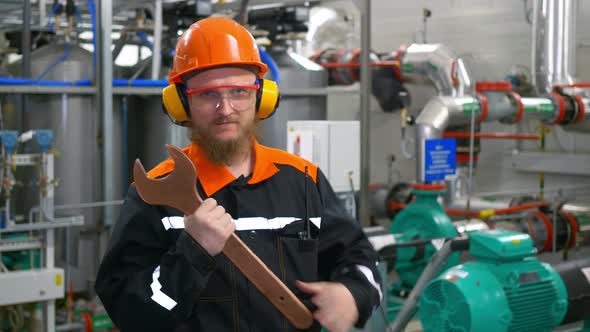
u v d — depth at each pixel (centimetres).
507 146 633
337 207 157
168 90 146
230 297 140
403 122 580
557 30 520
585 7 571
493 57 643
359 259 152
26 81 388
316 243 148
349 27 732
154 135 439
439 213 458
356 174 413
